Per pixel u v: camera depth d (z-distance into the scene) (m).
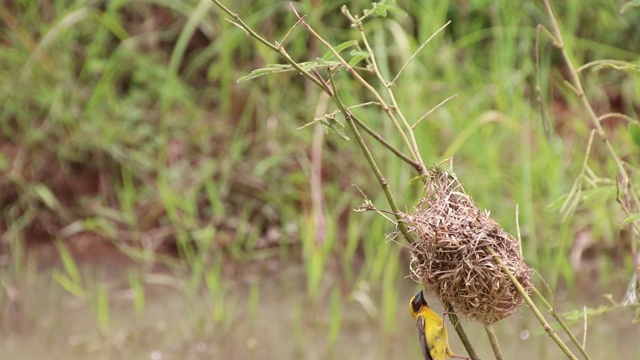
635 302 7.21
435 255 6.26
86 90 13.91
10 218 13.04
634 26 14.26
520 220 12.06
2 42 14.51
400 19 13.36
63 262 12.63
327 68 6.12
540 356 10.44
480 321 6.35
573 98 13.47
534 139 12.79
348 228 12.67
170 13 14.49
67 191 13.23
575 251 12.16
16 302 11.85
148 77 13.99
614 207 11.97
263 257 12.55
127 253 12.70
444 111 12.91
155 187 13.16
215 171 13.12
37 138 13.42
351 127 6.09
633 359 10.31
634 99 13.68
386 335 10.92
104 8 14.51
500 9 14.20
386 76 12.74
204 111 13.94
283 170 13.10
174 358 10.58
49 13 14.47
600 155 12.85
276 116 13.41
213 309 11.59
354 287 11.88
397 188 12.23
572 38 13.74
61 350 10.82
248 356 10.62
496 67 13.46
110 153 13.29
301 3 13.85
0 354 10.73
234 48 14.19
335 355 10.59
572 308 11.30
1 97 13.77
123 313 11.59
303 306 11.59
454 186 6.81
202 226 12.80
